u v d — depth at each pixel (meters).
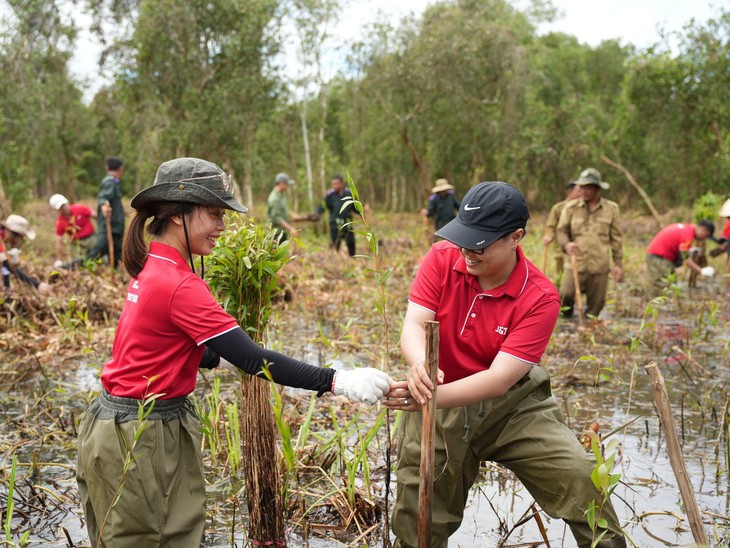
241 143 25.62
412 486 2.76
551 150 31.50
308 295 9.05
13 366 6.34
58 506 3.62
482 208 2.43
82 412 5.04
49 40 29.94
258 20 24.80
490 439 2.73
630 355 6.64
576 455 2.57
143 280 2.40
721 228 18.31
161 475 2.41
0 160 22.28
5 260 7.51
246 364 2.43
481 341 2.61
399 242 17.45
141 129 25.00
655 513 3.48
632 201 36.03
